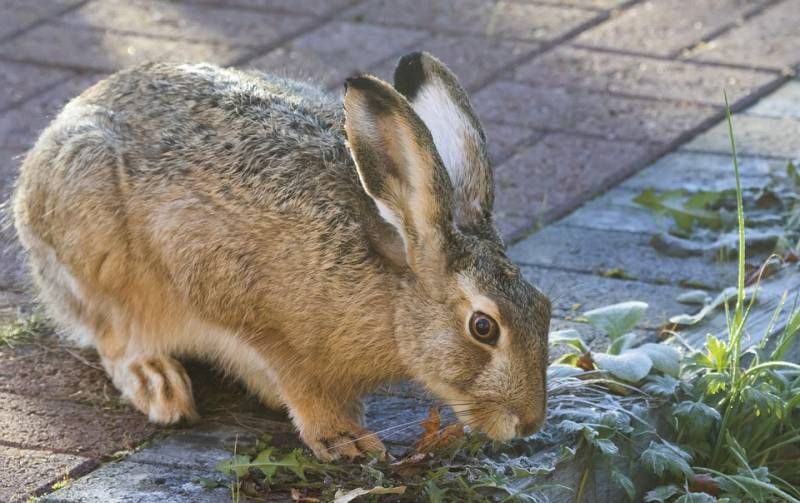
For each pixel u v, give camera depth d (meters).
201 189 9.34
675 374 9.71
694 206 12.87
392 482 8.40
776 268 11.62
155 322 9.77
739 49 17.25
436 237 8.65
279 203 9.15
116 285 9.74
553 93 15.98
